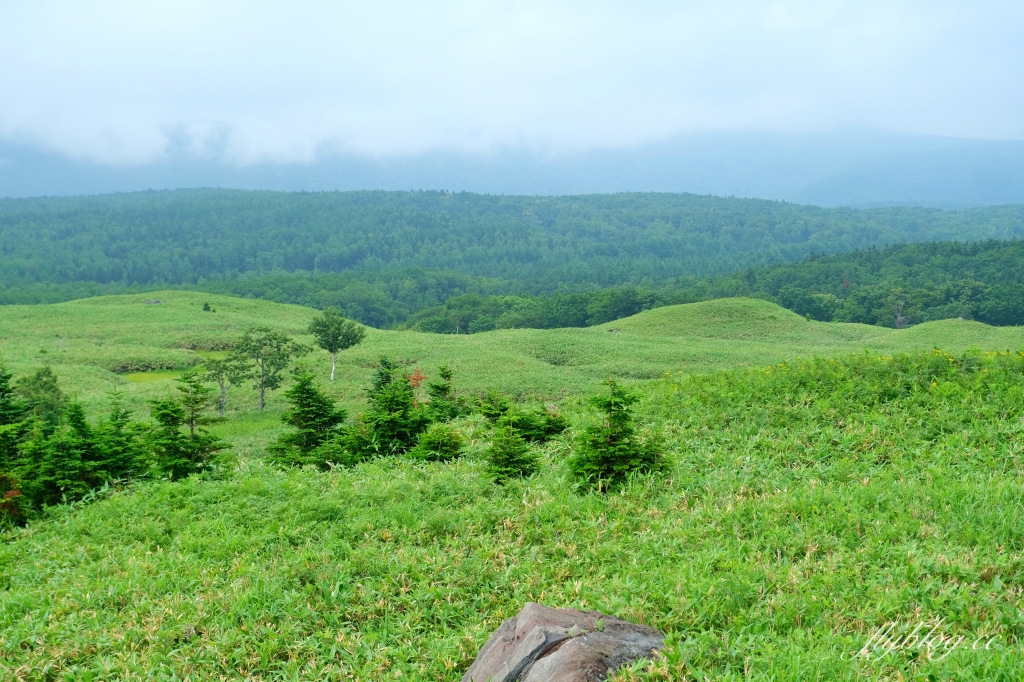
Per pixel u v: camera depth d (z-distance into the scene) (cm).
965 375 1789
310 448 2042
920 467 1294
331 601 919
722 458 1462
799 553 966
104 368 6925
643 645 685
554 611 729
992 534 933
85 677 798
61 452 1630
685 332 8906
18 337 8094
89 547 1241
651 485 1334
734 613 788
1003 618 725
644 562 974
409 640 830
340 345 6081
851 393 1738
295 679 767
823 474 1306
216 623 888
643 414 1861
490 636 766
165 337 8362
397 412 1928
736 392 1873
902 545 917
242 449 3272
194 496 1455
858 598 802
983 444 1348
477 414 2331
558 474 1464
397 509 1259
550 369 6331
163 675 788
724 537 1053
